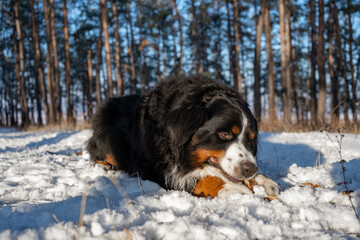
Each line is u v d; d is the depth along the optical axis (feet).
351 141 23.09
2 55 104.01
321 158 17.30
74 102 133.28
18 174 13.51
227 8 83.66
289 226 7.03
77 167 15.31
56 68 76.59
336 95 63.62
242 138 10.87
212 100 11.21
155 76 130.52
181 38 77.15
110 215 6.86
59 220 7.20
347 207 7.88
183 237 6.19
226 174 10.55
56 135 37.96
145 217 7.22
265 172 14.17
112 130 14.44
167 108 11.51
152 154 11.59
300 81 124.98
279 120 44.73
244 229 6.55
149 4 90.79
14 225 7.00
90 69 100.07
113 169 14.52
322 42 48.14
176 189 11.14
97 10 94.17
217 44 106.52
